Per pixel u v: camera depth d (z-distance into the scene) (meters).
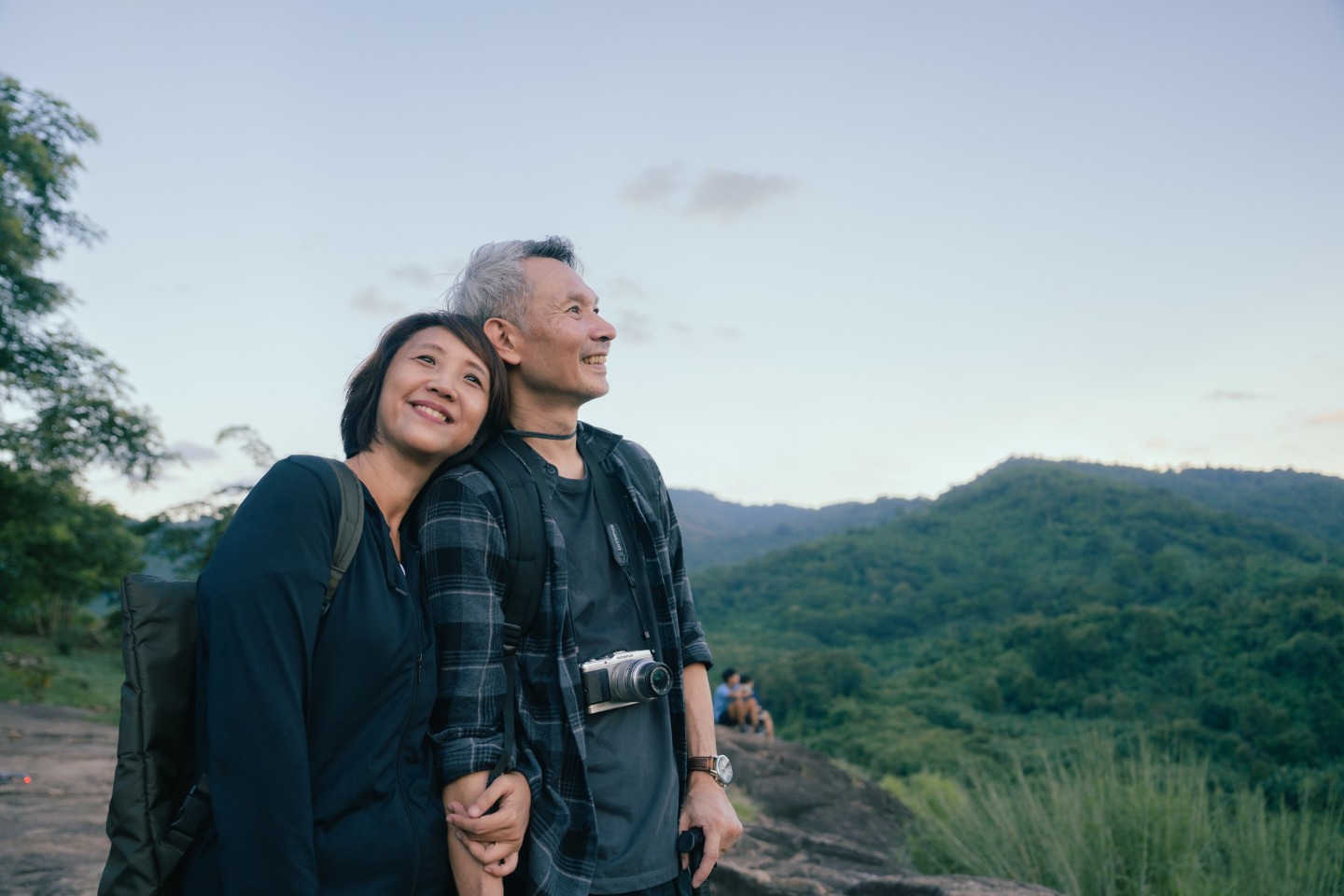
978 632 99.94
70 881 3.04
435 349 1.44
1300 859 4.02
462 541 1.36
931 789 6.78
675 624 1.57
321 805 1.17
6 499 15.30
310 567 1.18
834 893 3.51
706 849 1.51
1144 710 55.12
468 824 1.23
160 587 1.25
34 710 11.20
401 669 1.25
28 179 14.10
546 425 1.56
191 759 1.23
